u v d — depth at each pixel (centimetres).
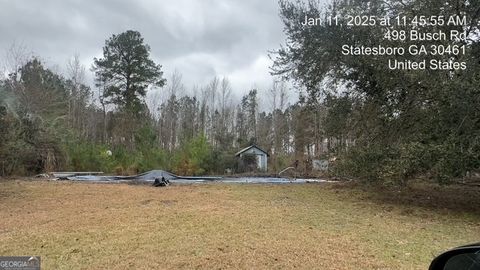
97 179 1714
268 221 748
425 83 898
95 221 721
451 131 868
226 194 1177
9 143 1571
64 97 2952
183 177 1917
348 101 1185
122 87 3506
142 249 535
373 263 486
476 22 915
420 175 981
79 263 472
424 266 476
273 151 3806
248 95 4869
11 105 1490
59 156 2062
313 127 2786
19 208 870
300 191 1293
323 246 566
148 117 3612
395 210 947
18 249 531
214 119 4591
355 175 1170
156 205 920
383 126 1089
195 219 749
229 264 473
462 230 724
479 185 1283
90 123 3669
